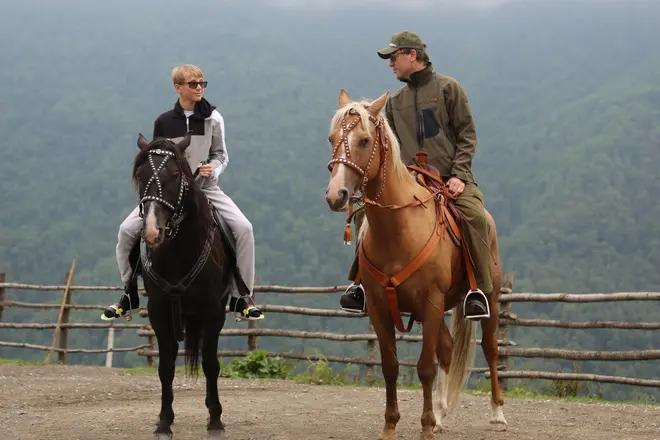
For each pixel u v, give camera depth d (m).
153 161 5.38
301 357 11.94
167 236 5.41
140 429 6.40
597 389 10.57
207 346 5.85
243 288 6.29
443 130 6.29
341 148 5.12
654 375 22.66
